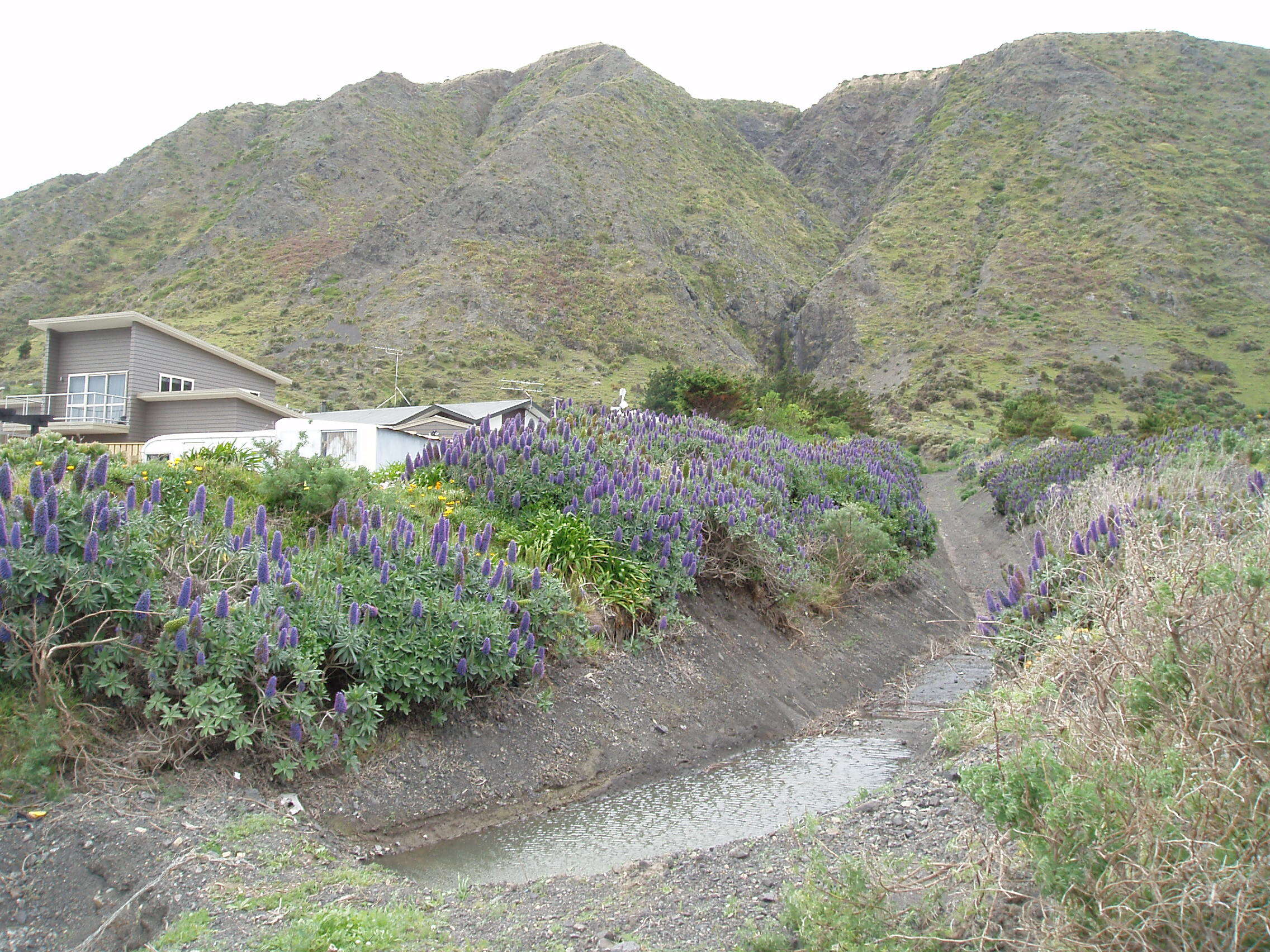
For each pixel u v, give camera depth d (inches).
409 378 2456.9
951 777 225.3
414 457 479.5
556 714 317.1
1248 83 4867.1
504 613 311.6
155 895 182.7
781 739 368.2
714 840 242.4
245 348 2721.5
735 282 4259.4
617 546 410.0
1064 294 3344.0
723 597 462.3
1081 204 4028.1
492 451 448.8
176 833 205.8
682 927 162.6
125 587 241.4
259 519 295.0
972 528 1130.0
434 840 246.5
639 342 3235.7
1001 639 300.4
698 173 5152.6
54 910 184.4
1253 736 126.8
